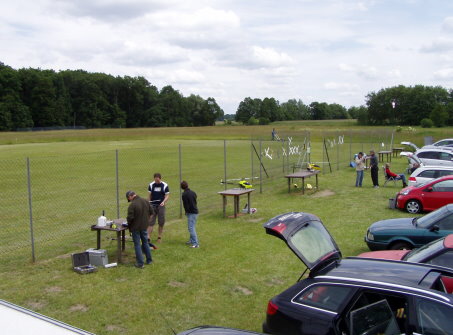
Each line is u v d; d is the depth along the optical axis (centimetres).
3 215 1538
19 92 11412
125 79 14012
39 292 854
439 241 761
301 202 1784
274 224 620
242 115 17400
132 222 991
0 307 308
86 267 988
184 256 1085
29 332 272
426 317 461
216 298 837
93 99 12862
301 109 18738
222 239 1238
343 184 2264
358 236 1257
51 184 2225
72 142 5566
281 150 2592
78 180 2358
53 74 12488
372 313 479
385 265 579
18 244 1188
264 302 820
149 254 1027
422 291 479
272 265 1020
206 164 3041
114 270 985
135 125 14162
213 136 6700
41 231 1326
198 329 428
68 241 1220
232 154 3697
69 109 12425
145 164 3056
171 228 1370
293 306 550
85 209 1641
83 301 816
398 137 5325
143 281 919
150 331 707
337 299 527
